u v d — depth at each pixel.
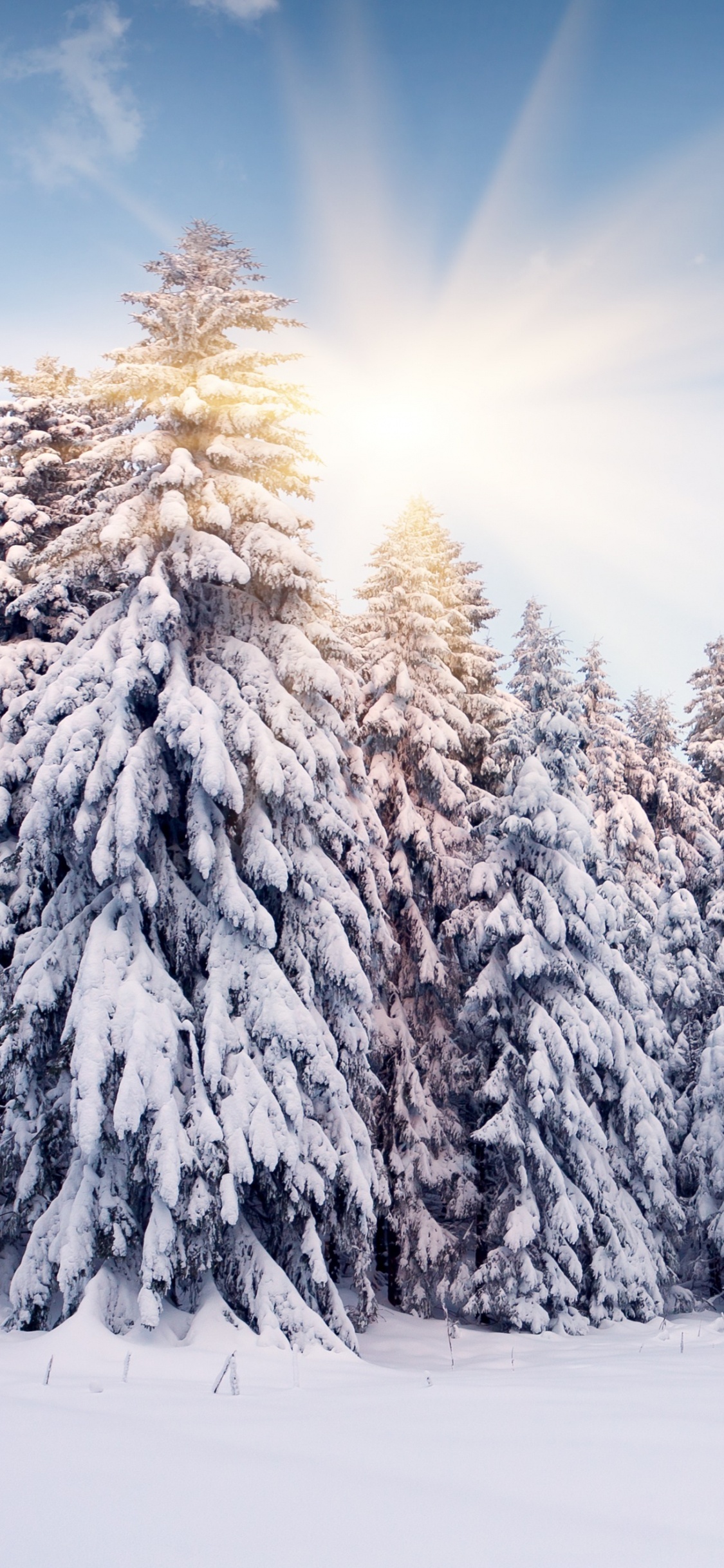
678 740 35.31
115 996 12.27
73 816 13.49
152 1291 11.39
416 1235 19.09
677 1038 28.38
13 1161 13.38
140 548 14.17
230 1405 8.77
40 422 20.98
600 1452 6.68
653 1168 21.34
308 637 15.68
